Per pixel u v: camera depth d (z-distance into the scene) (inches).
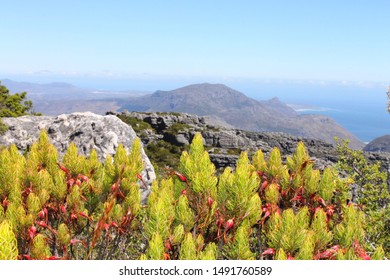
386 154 2456.9
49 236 151.7
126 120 3090.6
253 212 140.2
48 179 157.6
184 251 117.0
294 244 125.1
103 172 176.2
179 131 2920.8
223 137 2984.7
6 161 153.9
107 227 142.1
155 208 127.3
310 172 169.2
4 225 98.4
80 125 427.5
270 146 3127.5
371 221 262.1
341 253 123.6
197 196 145.2
